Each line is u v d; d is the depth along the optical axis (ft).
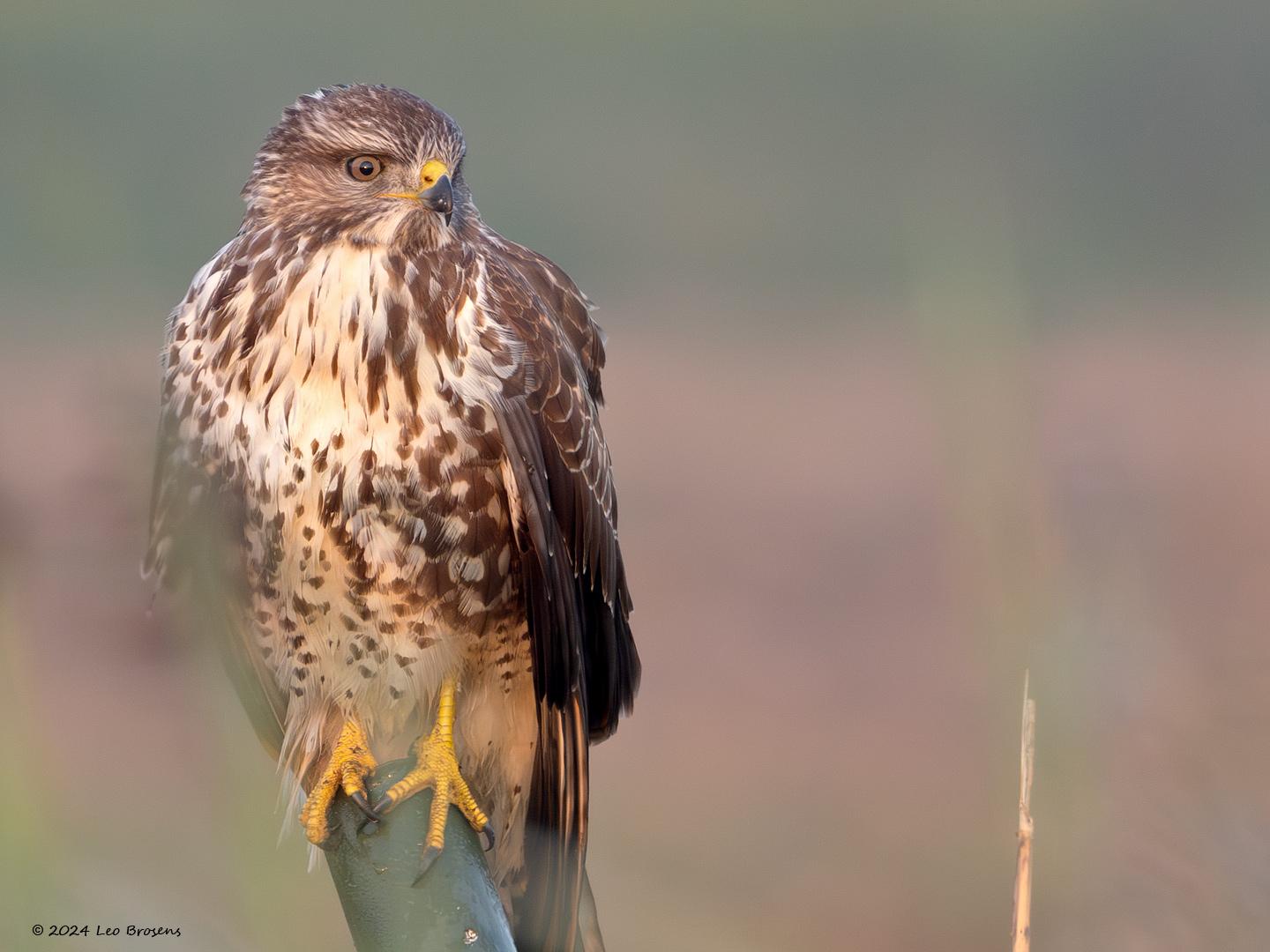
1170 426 96.12
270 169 30.73
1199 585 59.21
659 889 36.76
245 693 31.17
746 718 72.64
